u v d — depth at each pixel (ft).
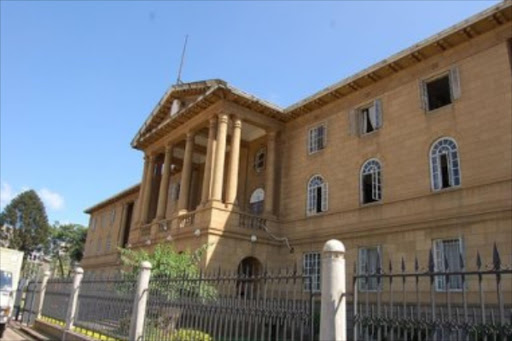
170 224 83.61
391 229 61.41
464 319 15.76
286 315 21.83
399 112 65.26
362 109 72.33
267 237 77.36
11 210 221.05
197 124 85.40
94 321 43.16
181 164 108.47
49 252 232.73
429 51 61.62
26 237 218.59
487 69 55.67
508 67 53.52
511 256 48.39
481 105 55.26
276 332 22.36
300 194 78.59
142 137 104.22
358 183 68.39
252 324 24.38
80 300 48.11
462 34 57.62
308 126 81.05
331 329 18.90
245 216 76.23
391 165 64.23
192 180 109.60
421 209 58.54
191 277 32.63
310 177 77.61
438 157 58.75
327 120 77.41
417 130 61.93
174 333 30.48
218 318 26.99
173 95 93.86
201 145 99.50
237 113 80.23
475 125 55.36
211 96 79.10
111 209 158.10
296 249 75.31
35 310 65.82
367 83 70.69
